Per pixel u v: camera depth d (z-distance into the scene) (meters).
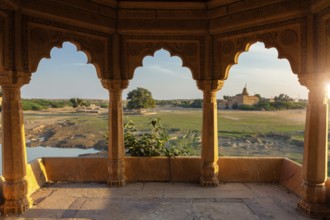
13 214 3.95
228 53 4.90
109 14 4.80
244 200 4.50
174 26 4.92
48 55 4.27
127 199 4.54
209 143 5.19
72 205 4.29
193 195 4.72
